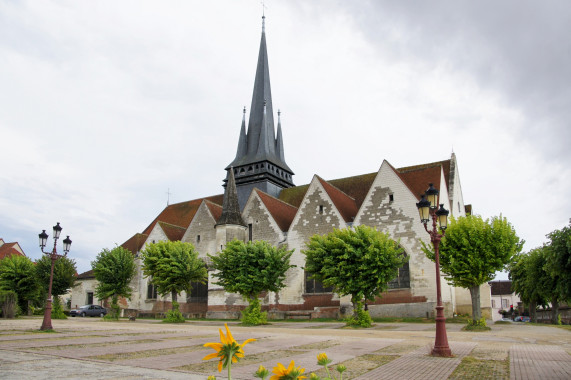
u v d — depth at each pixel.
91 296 59.28
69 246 26.39
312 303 39.72
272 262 32.62
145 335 21.05
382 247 29.17
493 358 13.90
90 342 17.61
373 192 39.09
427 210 16.36
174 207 61.97
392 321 33.34
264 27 65.19
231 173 47.66
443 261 27.70
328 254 30.62
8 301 38.56
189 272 36.97
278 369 4.00
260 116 60.09
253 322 31.11
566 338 20.83
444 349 14.42
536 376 10.98
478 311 26.34
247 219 46.28
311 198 42.47
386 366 12.58
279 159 60.72
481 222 27.11
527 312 69.69
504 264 26.69
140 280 51.28
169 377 10.48
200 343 17.67
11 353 13.98
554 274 21.59
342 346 17.03
